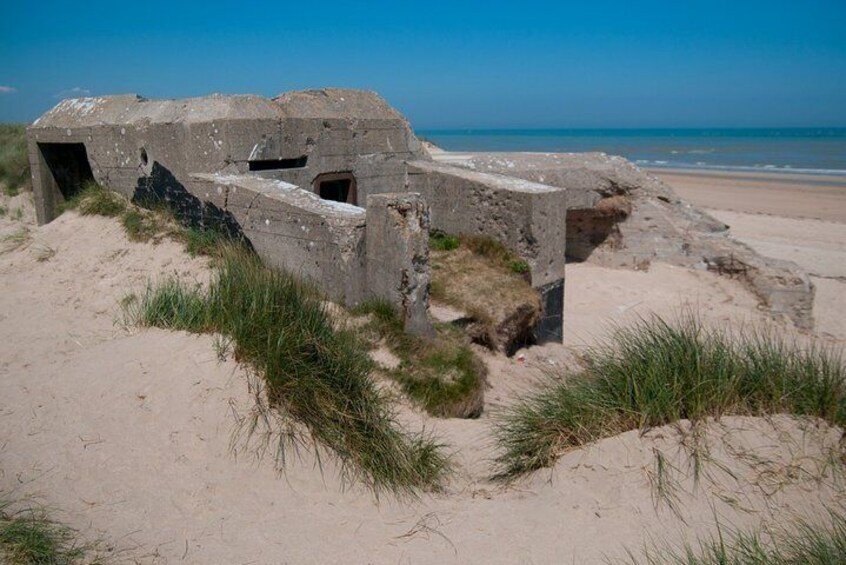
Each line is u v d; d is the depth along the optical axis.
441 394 5.72
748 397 4.67
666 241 11.53
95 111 9.89
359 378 5.04
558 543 3.86
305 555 3.76
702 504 3.98
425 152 10.38
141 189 9.06
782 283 10.52
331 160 8.95
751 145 79.19
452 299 7.18
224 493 4.18
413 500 4.38
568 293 10.51
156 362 5.20
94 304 7.24
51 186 10.80
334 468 4.50
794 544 3.56
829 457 4.20
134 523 3.86
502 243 8.20
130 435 4.56
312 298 5.68
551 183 10.82
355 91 9.62
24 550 3.44
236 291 5.75
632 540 3.81
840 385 4.68
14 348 6.14
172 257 7.77
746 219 19.52
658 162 48.06
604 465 4.33
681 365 4.77
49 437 4.55
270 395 4.78
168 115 8.53
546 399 5.07
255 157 8.14
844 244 16.05
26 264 8.46
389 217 6.12
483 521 4.12
